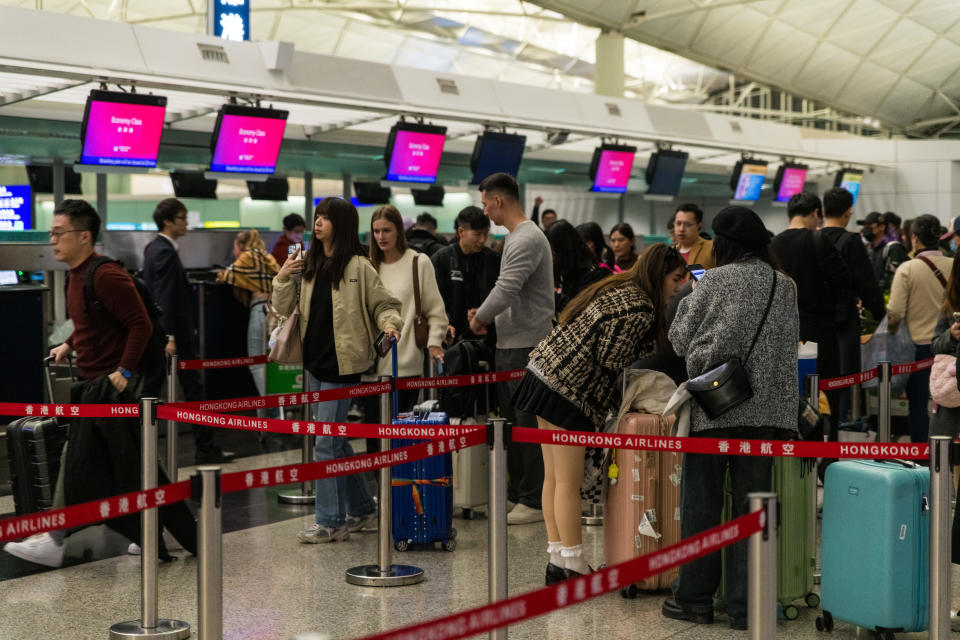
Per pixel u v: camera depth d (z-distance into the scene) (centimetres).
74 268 519
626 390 473
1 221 1130
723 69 2661
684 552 262
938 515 347
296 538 586
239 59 1088
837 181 2295
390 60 2934
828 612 427
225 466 793
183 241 1127
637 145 1733
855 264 654
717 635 418
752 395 413
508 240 561
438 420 562
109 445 514
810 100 2941
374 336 569
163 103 996
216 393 989
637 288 455
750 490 418
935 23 2522
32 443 545
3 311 805
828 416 583
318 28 2662
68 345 538
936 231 736
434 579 503
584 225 716
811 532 459
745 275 420
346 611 452
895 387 754
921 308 722
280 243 1149
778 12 2362
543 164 1736
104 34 973
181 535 532
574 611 454
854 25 2480
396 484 557
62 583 504
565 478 466
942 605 348
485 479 637
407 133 1266
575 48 2994
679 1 2212
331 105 1098
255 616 446
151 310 536
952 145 2380
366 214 1554
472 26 2753
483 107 1345
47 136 1095
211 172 1081
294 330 570
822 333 603
